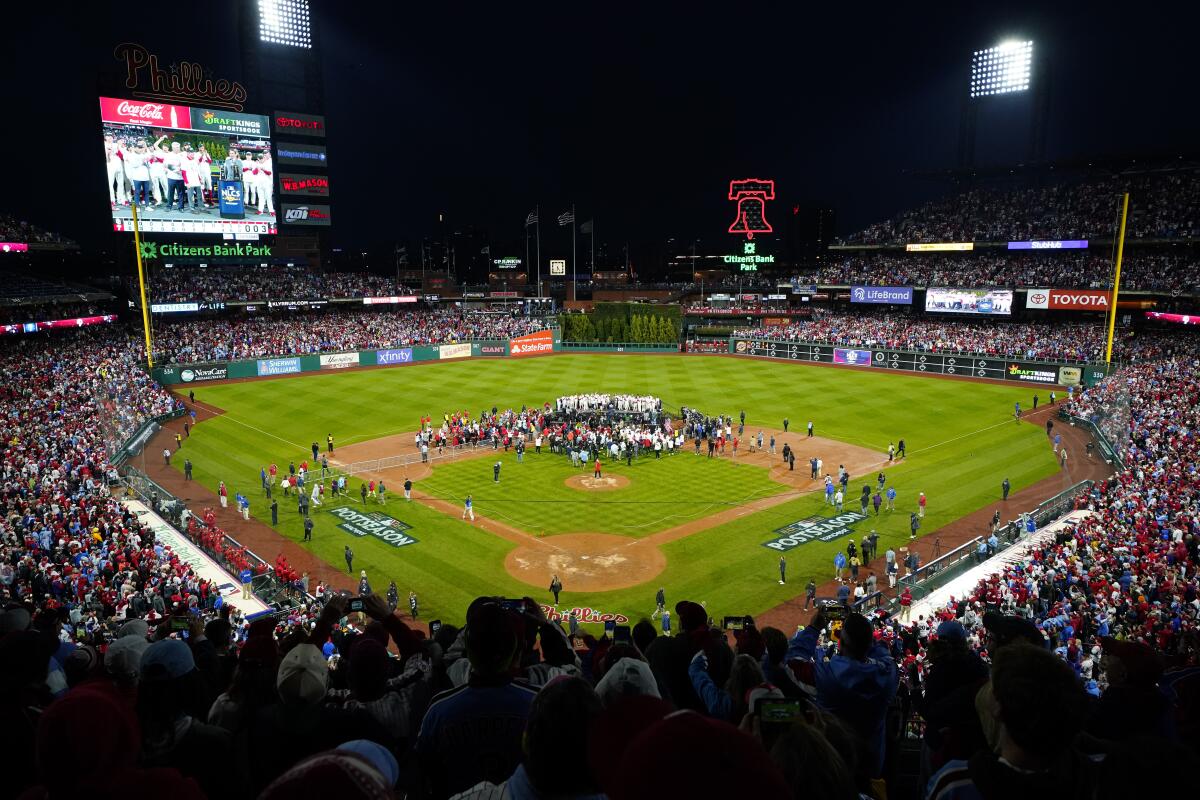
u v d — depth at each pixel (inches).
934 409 2859.3
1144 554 1154.0
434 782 194.4
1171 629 812.6
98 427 2167.8
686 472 2188.7
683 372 3688.5
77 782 130.3
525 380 3486.7
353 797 99.0
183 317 4128.9
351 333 3964.1
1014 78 4072.3
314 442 2468.0
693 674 278.5
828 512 1862.7
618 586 1472.7
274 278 4264.3
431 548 1652.3
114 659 230.7
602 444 2363.4
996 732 152.0
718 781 84.7
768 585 1476.4
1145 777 132.3
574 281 5506.9
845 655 262.8
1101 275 3467.0
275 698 264.1
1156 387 2439.7
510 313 4872.0
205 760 193.0
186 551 1494.8
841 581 1485.0
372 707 239.0
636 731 122.7
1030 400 2933.1
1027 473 2114.9
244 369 3435.0
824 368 3745.1
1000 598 1120.2
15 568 1094.4
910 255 4409.5
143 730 191.0
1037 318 3863.2
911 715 647.8
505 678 198.4
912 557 1456.7
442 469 2222.0
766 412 2888.8
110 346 3248.0
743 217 5295.3
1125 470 1809.8
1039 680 133.2
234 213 3806.6
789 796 86.2
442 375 3597.4
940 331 3752.5
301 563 1566.2
